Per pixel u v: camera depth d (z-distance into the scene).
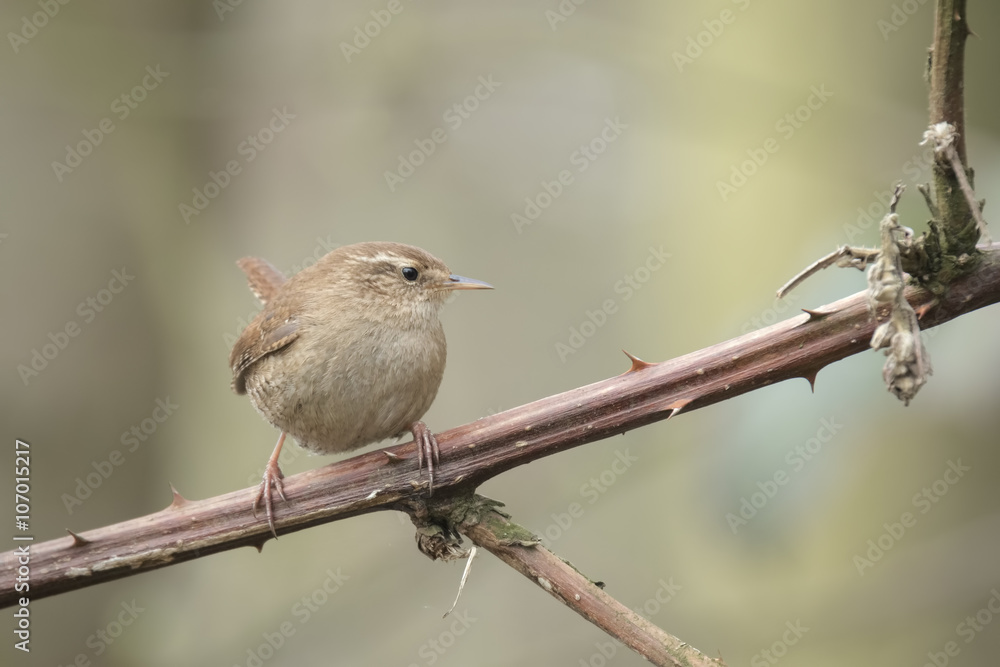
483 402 12.98
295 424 7.60
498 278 13.59
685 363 4.99
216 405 11.18
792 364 4.84
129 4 10.77
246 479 11.10
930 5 9.71
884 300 4.08
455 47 12.23
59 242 9.95
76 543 5.11
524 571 4.84
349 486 5.30
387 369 7.39
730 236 11.51
